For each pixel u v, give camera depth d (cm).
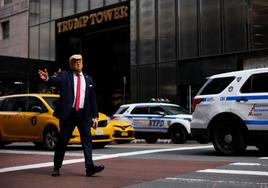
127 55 3106
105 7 2817
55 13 3164
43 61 2938
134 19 2630
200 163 907
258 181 679
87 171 752
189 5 2361
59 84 731
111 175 762
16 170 842
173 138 1742
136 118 1866
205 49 2273
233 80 1067
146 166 874
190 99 2334
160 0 2503
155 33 2512
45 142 1308
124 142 1773
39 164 932
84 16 2945
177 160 966
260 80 1023
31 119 1351
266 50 2031
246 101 1025
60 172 805
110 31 3045
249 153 1123
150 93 2509
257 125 1002
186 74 2345
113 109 3120
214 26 2242
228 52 2178
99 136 1316
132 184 672
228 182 673
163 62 2461
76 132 1232
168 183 676
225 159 970
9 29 3600
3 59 2766
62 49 3156
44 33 3241
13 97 1456
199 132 1102
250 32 2098
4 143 1473
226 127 1053
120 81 3116
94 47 3272
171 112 1784
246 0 2117
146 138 1856
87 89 742
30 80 2922
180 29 2394
